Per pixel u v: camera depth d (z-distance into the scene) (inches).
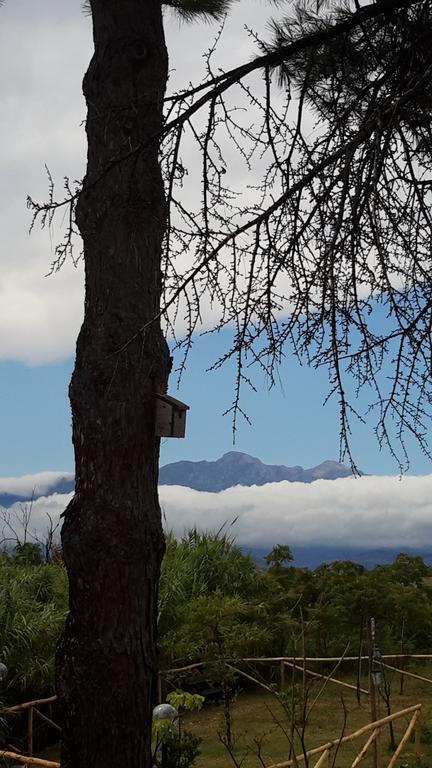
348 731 321.4
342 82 156.9
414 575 480.4
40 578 403.2
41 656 335.0
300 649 409.4
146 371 200.7
